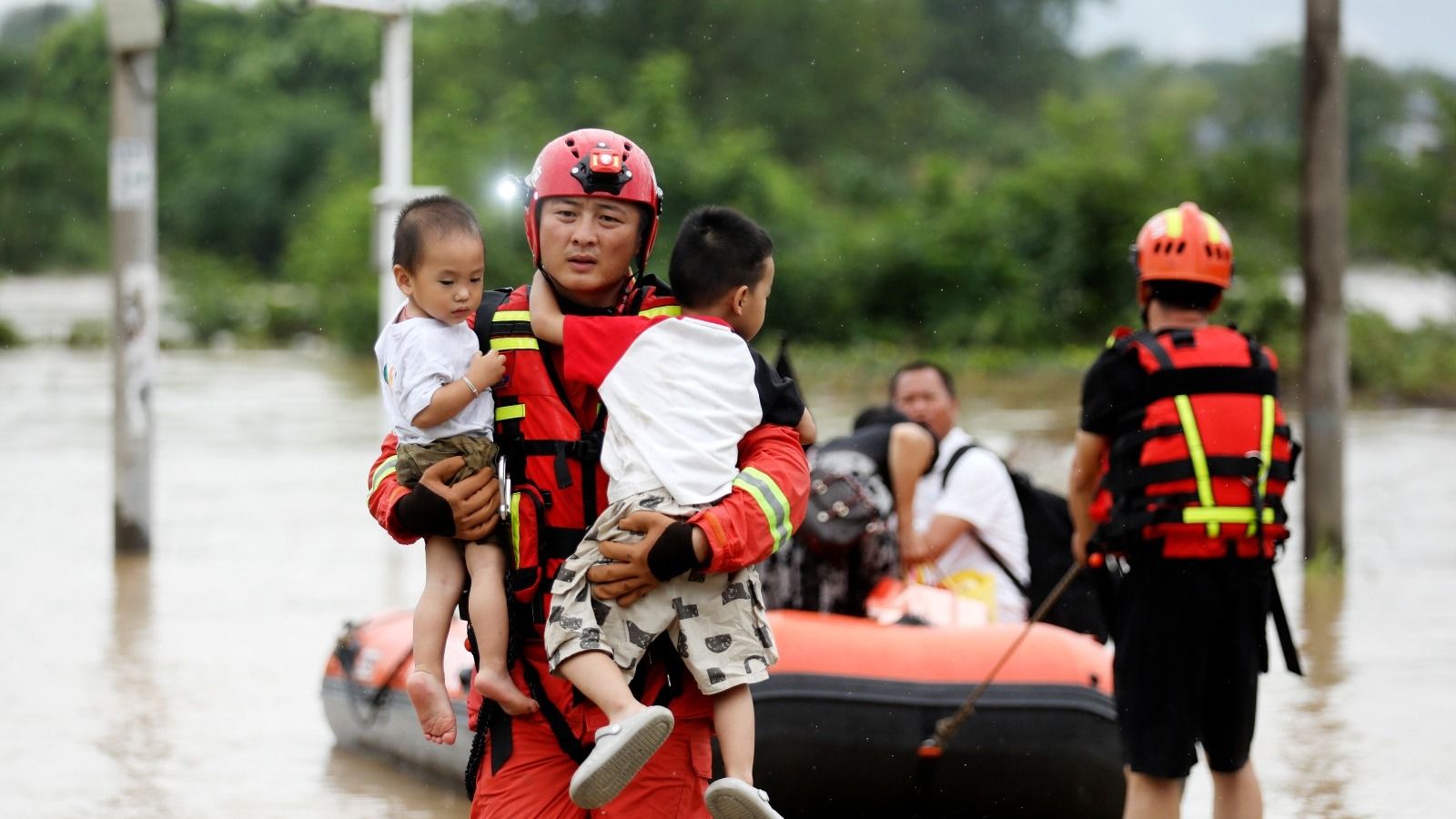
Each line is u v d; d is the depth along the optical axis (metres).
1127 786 8.46
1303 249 17.45
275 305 67.50
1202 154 61.38
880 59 103.44
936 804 8.57
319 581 16.61
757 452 5.53
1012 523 10.45
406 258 5.57
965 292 55.03
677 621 5.40
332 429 31.66
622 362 5.43
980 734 8.43
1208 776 10.32
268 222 97.69
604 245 5.55
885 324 55.53
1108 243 54.44
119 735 10.82
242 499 22.56
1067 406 35.78
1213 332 7.52
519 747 5.55
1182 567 7.30
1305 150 17.45
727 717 5.42
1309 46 17.39
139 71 18.22
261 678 12.48
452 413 5.47
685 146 62.88
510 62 88.69
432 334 5.54
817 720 8.36
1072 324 54.84
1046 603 8.16
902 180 83.25
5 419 33.19
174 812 9.23
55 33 97.00
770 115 95.12
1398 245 51.00
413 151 65.12
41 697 11.83
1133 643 7.42
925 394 11.08
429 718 5.56
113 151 18.14
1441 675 12.56
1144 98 105.25
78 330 59.09
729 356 5.47
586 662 5.30
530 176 5.72
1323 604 15.42
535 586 5.50
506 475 5.57
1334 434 17.27
